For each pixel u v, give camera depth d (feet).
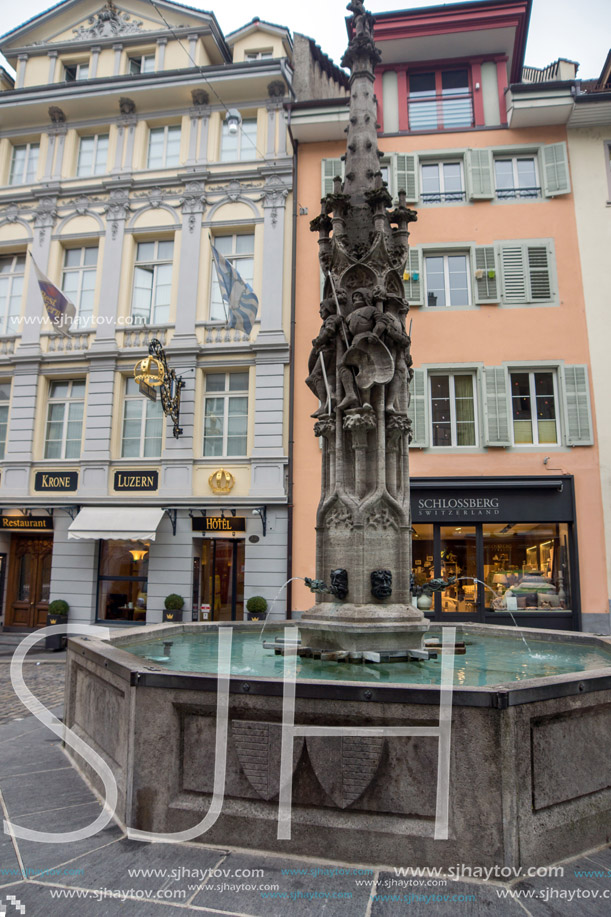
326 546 20.44
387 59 58.23
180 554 51.47
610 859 11.03
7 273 61.31
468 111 57.36
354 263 21.61
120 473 53.52
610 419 49.52
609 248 52.19
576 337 51.01
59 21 64.59
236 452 53.67
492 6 54.70
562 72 64.80
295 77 60.64
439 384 52.19
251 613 47.93
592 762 11.84
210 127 58.49
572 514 48.11
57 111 60.80
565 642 22.27
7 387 59.72
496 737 10.48
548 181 53.47
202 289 55.67
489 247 52.90
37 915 9.41
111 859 11.00
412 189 54.49
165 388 50.49
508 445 49.49
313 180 56.18
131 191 58.65
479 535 49.44
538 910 9.39
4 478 55.93
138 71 63.10
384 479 20.07
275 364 53.01
